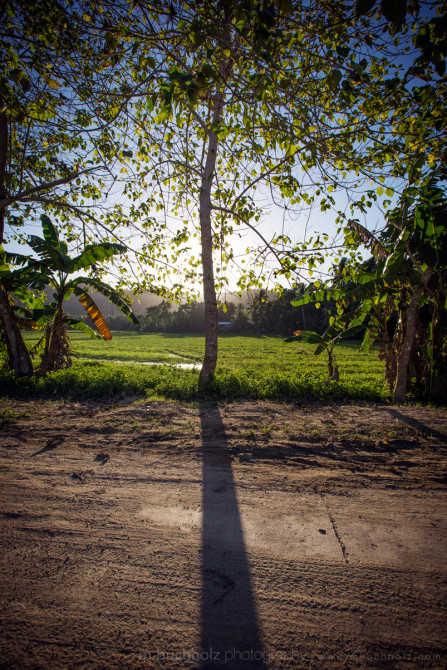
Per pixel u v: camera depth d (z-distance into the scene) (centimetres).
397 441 517
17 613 213
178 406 711
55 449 482
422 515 326
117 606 220
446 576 247
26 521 309
